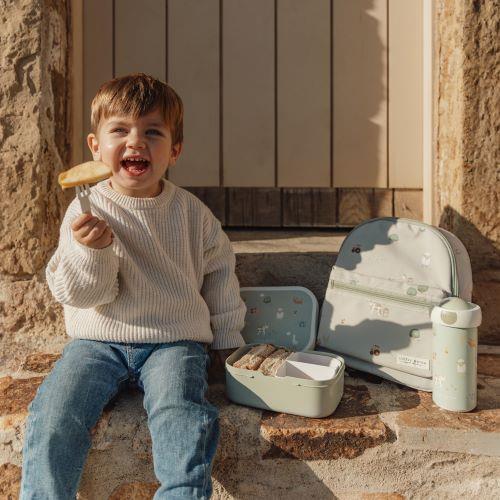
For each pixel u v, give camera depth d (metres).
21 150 1.66
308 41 2.30
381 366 1.51
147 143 1.35
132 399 1.36
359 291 1.59
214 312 1.54
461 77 1.69
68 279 1.23
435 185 1.94
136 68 2.31
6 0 1.62
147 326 1.36
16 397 1.36
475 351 1.35
